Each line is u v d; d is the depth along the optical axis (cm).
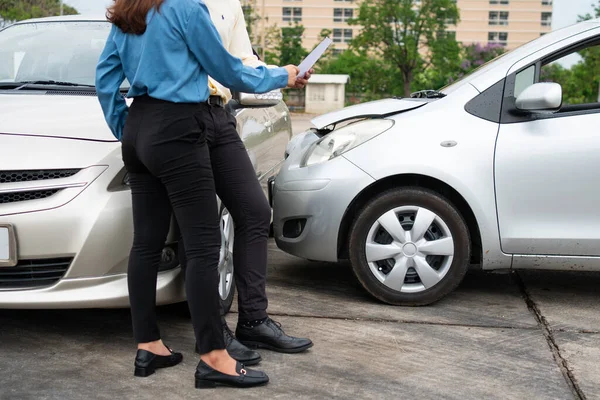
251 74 266
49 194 300
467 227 380
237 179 292
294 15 11969
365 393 274
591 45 387
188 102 255
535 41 400
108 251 301
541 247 373
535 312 378
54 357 308
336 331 343
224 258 348
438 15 4400
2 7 2119
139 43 256
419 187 375
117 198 303
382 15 4378
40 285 304
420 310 377
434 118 379
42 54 414
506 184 369
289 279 435
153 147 256
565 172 366
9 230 293
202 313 270
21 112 336
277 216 401
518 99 361
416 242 376
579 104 378
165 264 319
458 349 322
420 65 4559
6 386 278
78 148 307
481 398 271
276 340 311
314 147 399
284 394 272
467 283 432
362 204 392
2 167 296
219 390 275
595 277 449
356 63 4694
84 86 389
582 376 293
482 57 4528
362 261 380
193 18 250
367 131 386
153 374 290
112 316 362
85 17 459
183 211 265
